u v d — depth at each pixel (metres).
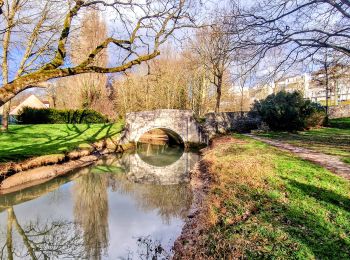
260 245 6.39
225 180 12.14
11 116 41.88
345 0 8.45
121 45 8.18
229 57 10.05
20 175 15.50
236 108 52.56
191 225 9.57
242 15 8.97
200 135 32.59
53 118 36.91
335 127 33.44
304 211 7.67
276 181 10.33
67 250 9.34
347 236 6.20
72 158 21.19
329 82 43.53
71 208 13.16
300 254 5.70
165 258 8.01
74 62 17.23
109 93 48.88
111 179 19.16
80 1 7.30
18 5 18.16
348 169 11.51
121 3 8.50
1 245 9.77
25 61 18.73
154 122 32.31
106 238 10.06
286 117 29.59
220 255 6.43
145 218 11.83
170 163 25.22
